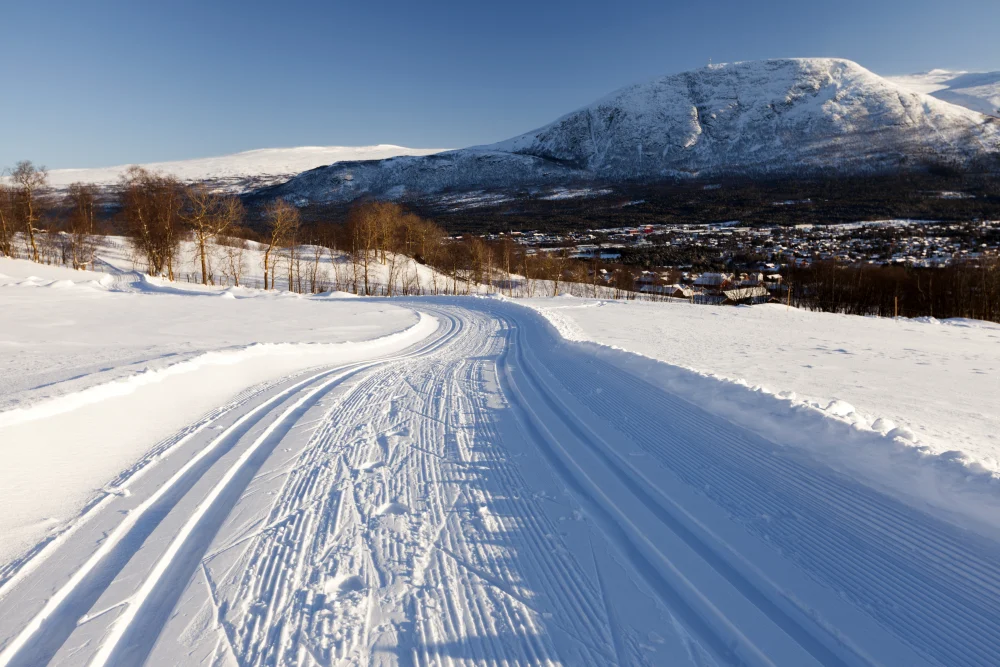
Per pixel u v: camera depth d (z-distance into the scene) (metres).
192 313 19.86
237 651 2.53
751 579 3.02
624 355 9.09
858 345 13.94
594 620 2.75
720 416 5.51
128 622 2.74
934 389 7.95
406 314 23.58
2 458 4.31
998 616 2.53
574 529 3.69
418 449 5.41
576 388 7.92
